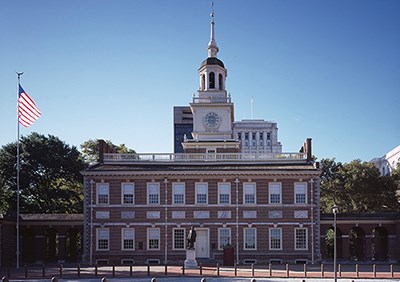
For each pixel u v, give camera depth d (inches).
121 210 3112.7
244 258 3061.0
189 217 3105.3
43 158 4047.7
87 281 2082.9
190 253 2726.4
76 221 3233.3
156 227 3102.9
